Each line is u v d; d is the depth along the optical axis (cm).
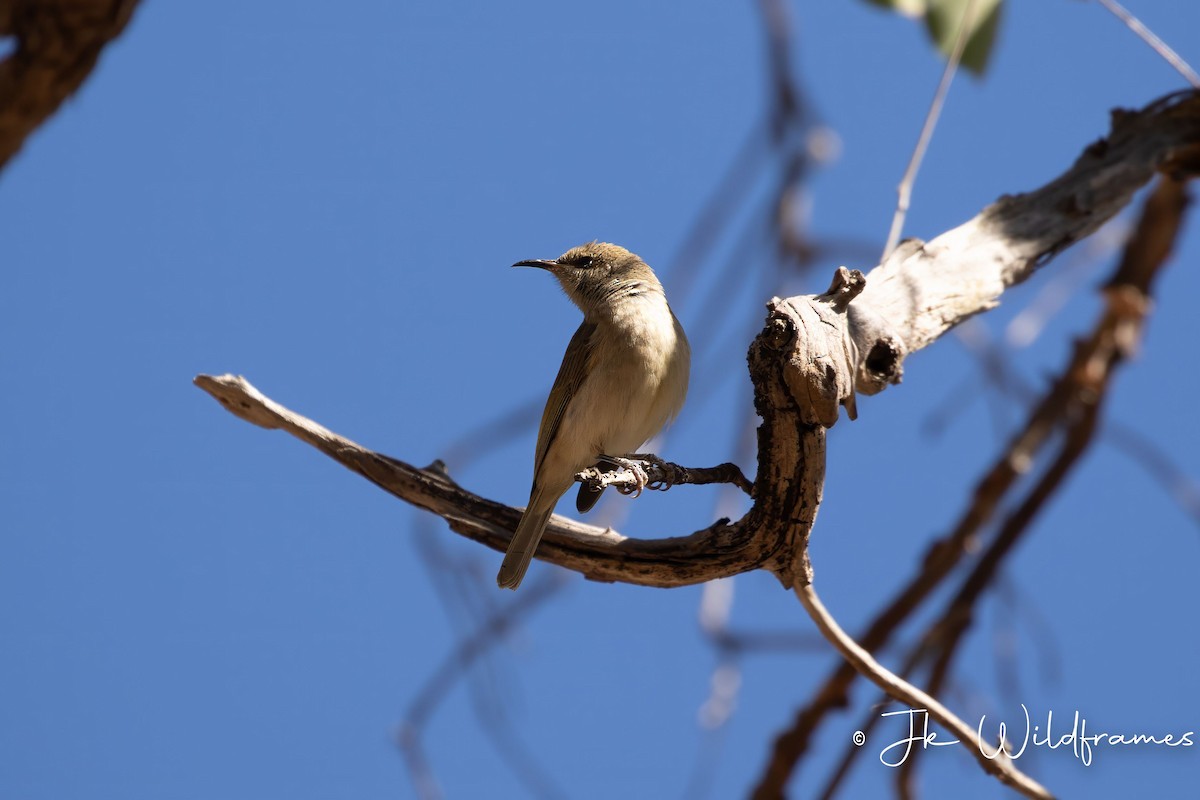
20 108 619
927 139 934
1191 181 1110
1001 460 1236
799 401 743
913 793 1165
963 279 945
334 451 971
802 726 1195
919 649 1209
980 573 1244
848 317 860
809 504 802
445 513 966
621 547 916
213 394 967
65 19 598
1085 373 1265
